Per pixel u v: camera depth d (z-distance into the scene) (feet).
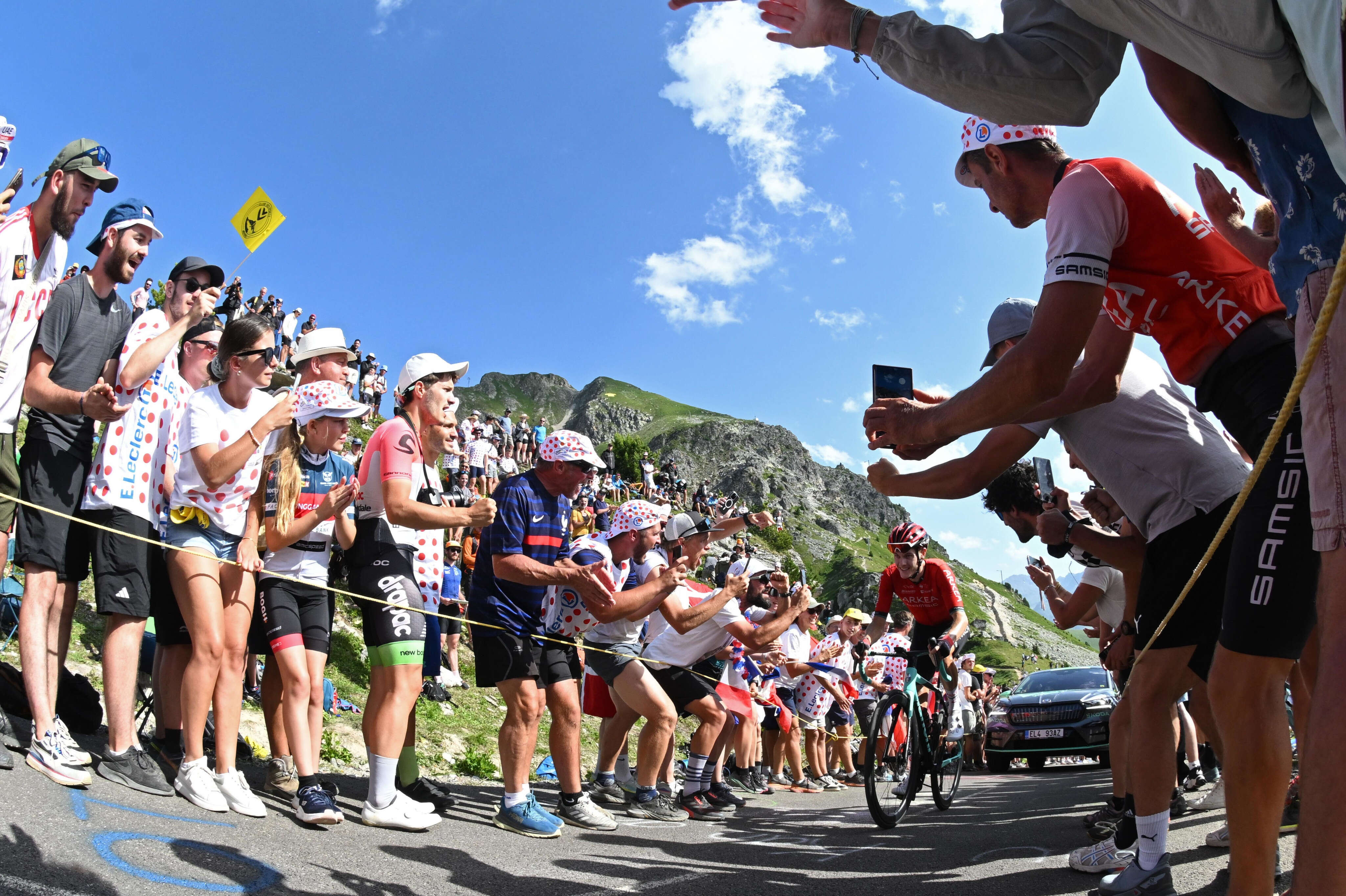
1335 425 5.16
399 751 13.10
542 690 14.90
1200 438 9.75
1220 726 7.05
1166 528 9.81
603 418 504.84
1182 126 7.12
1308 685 8.86
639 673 18.34
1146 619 9.90
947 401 7.63
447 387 14.51
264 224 15.90
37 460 11.55
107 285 12.64
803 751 30.17
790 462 430.20
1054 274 7.70
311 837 11.34
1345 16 4.30
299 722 12.58
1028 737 38.37
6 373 11.10
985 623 235.20
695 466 416.46
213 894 8.05
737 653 21.06
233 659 12.21
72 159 11.53
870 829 16.85
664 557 19.47
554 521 14.34
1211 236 8.34
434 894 9.27
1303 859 4.39
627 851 13.00
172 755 13.20
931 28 6.42
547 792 19.69
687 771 19.61
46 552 11.31
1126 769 13.51
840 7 6.75
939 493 11.16
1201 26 5.07
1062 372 7.23
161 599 13.26
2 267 10.94
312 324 68.64
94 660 18.39
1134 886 9.48
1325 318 4.43
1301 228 5.60
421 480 14.51
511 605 14.19
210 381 13.47
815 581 279.69
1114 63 6.32
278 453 13.07
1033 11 6.41
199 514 11.94
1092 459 10.44
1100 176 8.08
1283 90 5.11
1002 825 17.12
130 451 12.05
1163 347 8.79
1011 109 6.40
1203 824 14.51
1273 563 6.83
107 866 8.17
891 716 17.65
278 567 13.43
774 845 14.47
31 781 10.17
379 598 13.12
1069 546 14.16
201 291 13.16
